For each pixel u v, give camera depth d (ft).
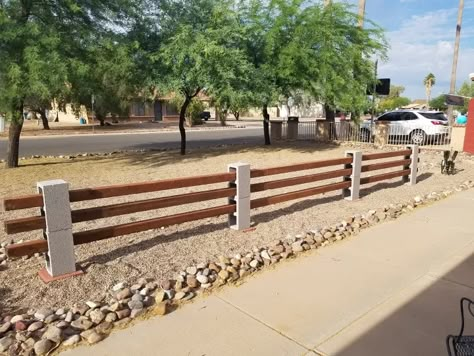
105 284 12.46
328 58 45.29
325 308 11.41
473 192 26.78
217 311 11.27
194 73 39.93
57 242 12.51
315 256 15.39
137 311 10.98
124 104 94.79
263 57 47.24
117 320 10.70
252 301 11.84
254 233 17.57
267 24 47.39
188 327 10.47
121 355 9.32
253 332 10.23
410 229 18.75
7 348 9.36
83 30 34.40
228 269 13.60
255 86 43.98
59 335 9.76
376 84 56.29
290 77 46.14
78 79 33.81
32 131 91.30
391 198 24.50
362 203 23.20
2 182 29.91
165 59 39.68
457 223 19.66
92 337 9.84
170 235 17.12
